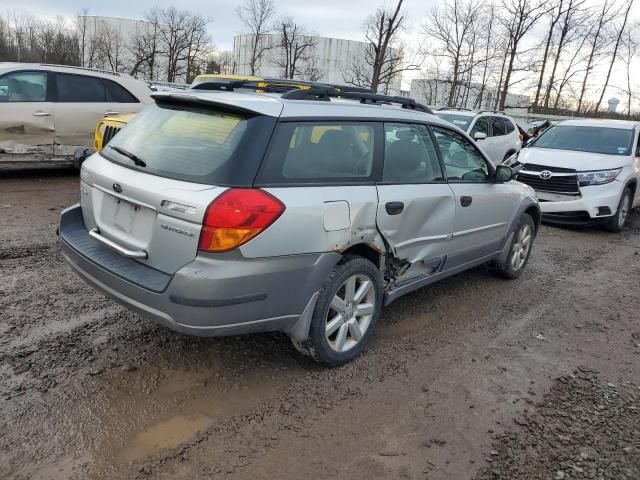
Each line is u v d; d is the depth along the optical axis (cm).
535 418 333
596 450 304
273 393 337
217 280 289
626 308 545
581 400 358
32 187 872
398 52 2916
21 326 393
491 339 443
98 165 359
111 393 322
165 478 260
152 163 328
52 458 266
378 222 367
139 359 362
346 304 363
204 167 307
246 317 307
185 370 354
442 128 457
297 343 354
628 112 2517
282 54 4325
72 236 368
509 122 1423
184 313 294
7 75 851
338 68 4588
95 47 4419
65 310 425
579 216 897
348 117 364
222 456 278
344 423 313
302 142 332
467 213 464
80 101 918
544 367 402
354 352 380
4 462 261
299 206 313
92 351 367
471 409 337
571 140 1009
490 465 287
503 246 557
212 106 336
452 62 2859
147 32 4441
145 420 301
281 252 308
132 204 324
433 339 434
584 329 481
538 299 548
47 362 348
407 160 409
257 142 310
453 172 461
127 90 977
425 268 438
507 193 533
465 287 565
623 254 778
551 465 290
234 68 4794
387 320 464
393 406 334
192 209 290
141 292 306
